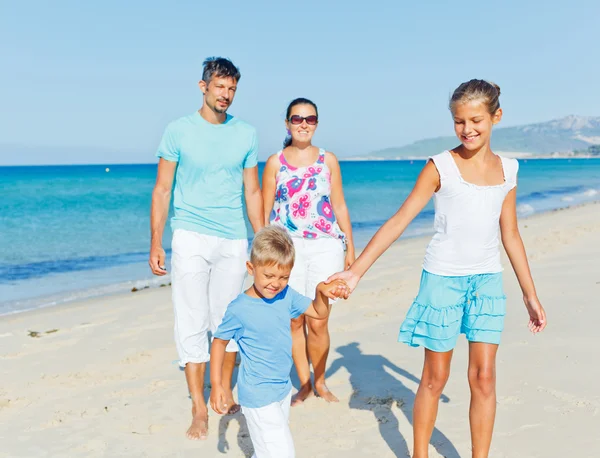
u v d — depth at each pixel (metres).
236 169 4.36
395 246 14.60
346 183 56.06
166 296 9.41
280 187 4.64
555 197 33.78
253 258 3.12
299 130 4.54
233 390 5.06
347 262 4.91
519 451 3.54
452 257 3.16
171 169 4.42
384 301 8.09
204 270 4.36
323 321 4.50
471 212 3.12
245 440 4.07
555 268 9.53
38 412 4.71
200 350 4.37
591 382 4.52
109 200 34.59
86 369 5.79
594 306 6.75
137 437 4.19
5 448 4.09
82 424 4.45
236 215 4.41
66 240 17.23
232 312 3.19
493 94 3.04
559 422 3.88
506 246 3.38
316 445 3.87
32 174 90.94
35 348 6.61
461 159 3.20
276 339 3.18
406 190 43.91
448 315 3.16
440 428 3.96
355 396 4.69
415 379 5.03
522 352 5.32
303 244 4.56
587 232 14.35
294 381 5.21
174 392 5.05
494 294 3.16
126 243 16.53
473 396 3.19
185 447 4.00
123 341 6.78
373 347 5.98
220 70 4.13
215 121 4.32
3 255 14.51
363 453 3.72
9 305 9.08
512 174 3.23
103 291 10.08
